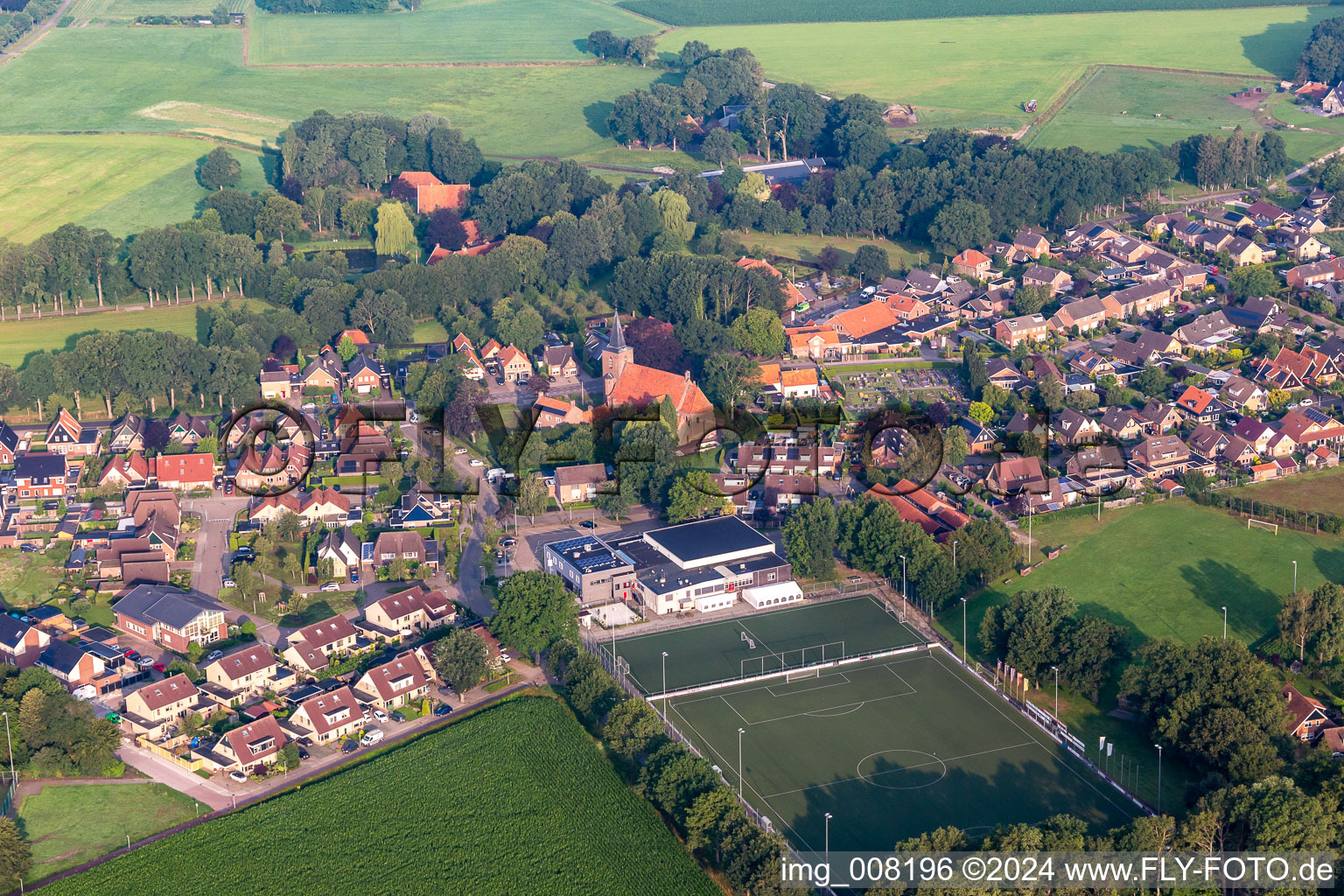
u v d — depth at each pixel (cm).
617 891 18912
